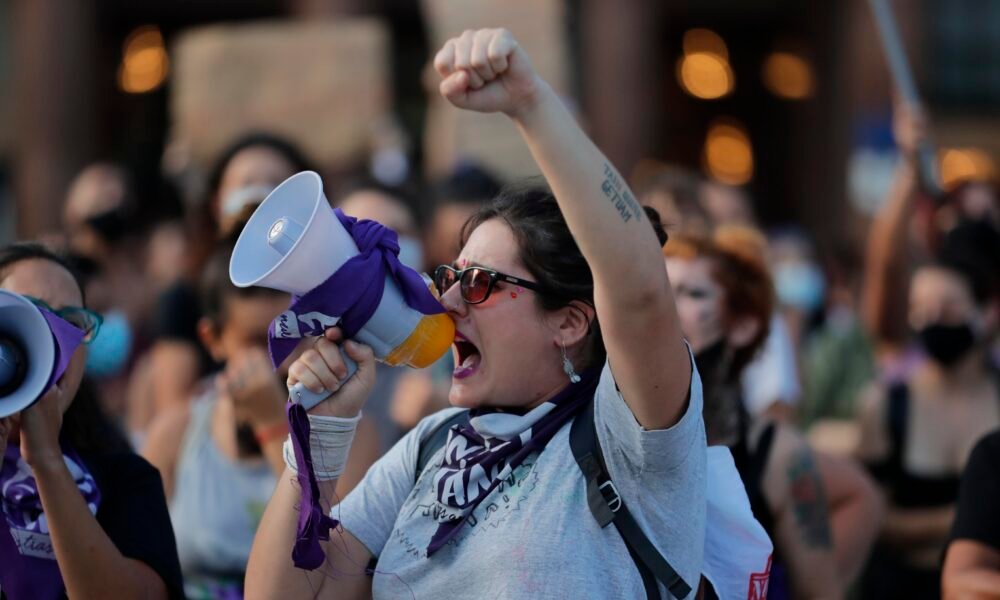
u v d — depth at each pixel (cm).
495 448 414
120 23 3803
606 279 364
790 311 1202
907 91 932
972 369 855
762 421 617
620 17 3025
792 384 854
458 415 455
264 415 597
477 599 397
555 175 357
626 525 394
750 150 4194
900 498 855
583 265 416
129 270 1179
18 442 479
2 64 3488
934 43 3528
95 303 799
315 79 1452
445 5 1378
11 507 471
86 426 514
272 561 411
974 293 848
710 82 4147
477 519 407
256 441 632
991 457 577
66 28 3167
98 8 3531
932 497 845
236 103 1456
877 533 698
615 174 362
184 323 877
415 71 3647
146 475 505
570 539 393
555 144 355
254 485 631
